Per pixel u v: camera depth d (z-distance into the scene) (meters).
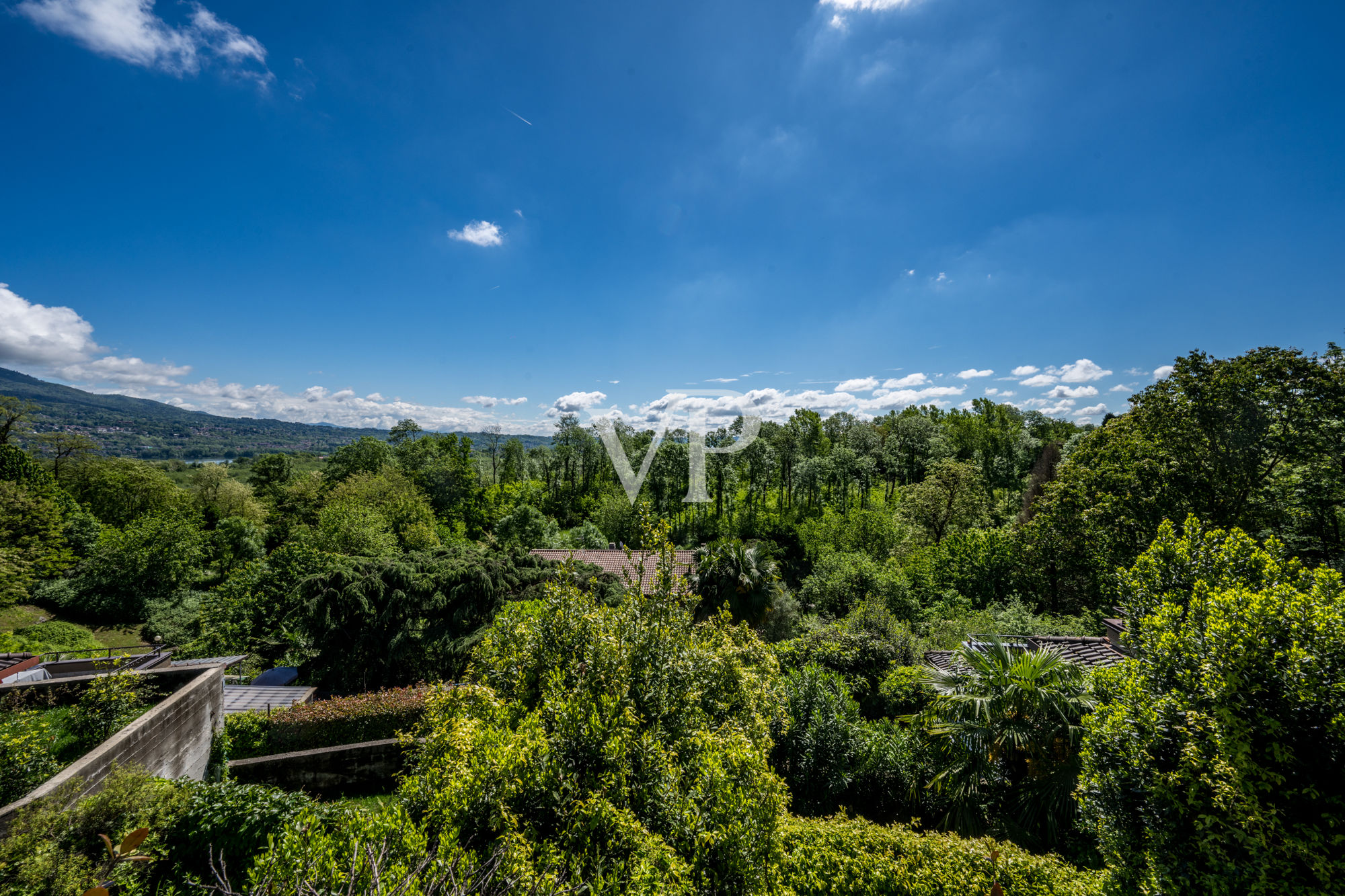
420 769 5.39
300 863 3.79
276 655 20.34
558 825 4.66
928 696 11.40
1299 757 4.46
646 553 7.96
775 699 8.40
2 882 4.28
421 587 17.80
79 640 23.95
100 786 5.62
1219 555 5.95
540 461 62.12
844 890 5.98
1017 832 7.68
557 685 5.95
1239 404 17.64
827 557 30.22
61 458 40.50
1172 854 4.84
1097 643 12.09
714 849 4.73
